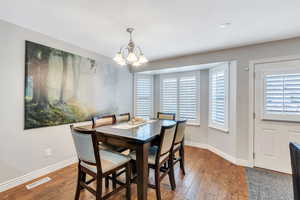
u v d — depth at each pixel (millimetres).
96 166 1510
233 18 1938
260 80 2697
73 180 2291
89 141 1480
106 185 2104
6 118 2027
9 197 1888
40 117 2385
